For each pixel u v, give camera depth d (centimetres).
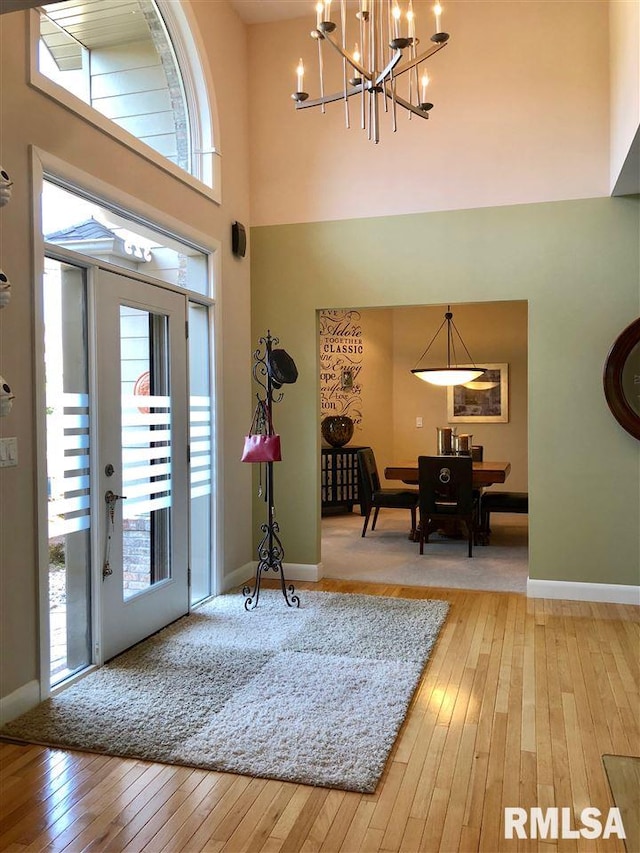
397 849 187
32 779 221
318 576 481
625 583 422
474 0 438
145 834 194
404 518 774
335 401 812
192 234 397
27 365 267
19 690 263
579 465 427
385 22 447
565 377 429
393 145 457
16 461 261
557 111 427
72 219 307
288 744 240
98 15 337
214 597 430
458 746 243
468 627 376
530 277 433
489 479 588
